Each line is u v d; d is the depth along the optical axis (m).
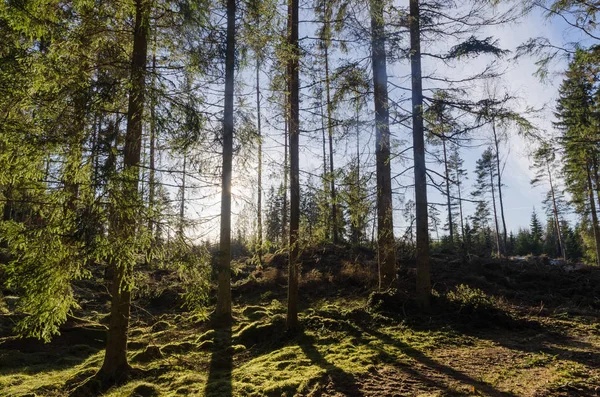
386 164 10.65
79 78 5.83
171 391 6.38
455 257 18.47
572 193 23.45
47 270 5.19
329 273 15.59
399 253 11.27
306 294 14.30
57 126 5.41
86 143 5.50
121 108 6.65
